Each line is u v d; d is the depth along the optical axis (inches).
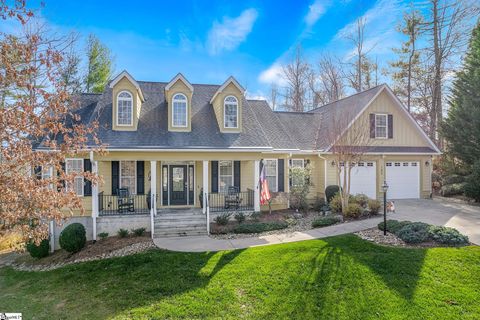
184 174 609.3
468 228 423.5
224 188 627.5
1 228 199.8
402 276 278.7
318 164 713.0
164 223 502.9
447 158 816.3
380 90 710.5
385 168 734.5
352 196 600.1
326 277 284.5
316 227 484.1
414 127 755.4
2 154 200.8
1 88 227.8
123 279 308.8
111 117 553.9
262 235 459.8
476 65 730.2
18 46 211.2
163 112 602.9
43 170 227.3
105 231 506.0
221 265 325.7
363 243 366.6
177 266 331.6
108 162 568.7
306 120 820.0
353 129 609.6
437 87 956.6
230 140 573.0
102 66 1037.2
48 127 220.7
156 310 241.1
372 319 222.4
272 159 666.8
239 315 231.6
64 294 288.2
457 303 237.0
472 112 689.6
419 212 551.5
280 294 259.9
